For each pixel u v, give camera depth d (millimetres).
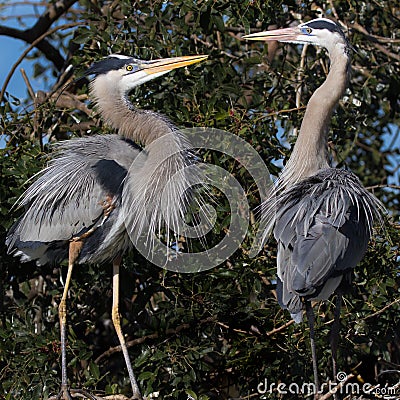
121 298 12469
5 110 11844
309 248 9578
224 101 11969
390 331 11305
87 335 12633
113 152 11312
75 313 12430
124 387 12062
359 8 13352
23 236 11227
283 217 10141
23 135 12289
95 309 12453
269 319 11344
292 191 10367
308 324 10820
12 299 12703
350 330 11172
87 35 12102
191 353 11016
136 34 12180
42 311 12359
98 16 12344
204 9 11570
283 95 12594
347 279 10047
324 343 11078
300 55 14070
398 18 13945
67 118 13195
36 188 11156
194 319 11406
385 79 13367
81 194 11070
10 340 11000
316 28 11258
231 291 11172
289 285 9703
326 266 9531
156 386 11156
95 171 11117
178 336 11328
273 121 12008
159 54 11977
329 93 10977
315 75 12867
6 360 10953
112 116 11242
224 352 11719
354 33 13266
